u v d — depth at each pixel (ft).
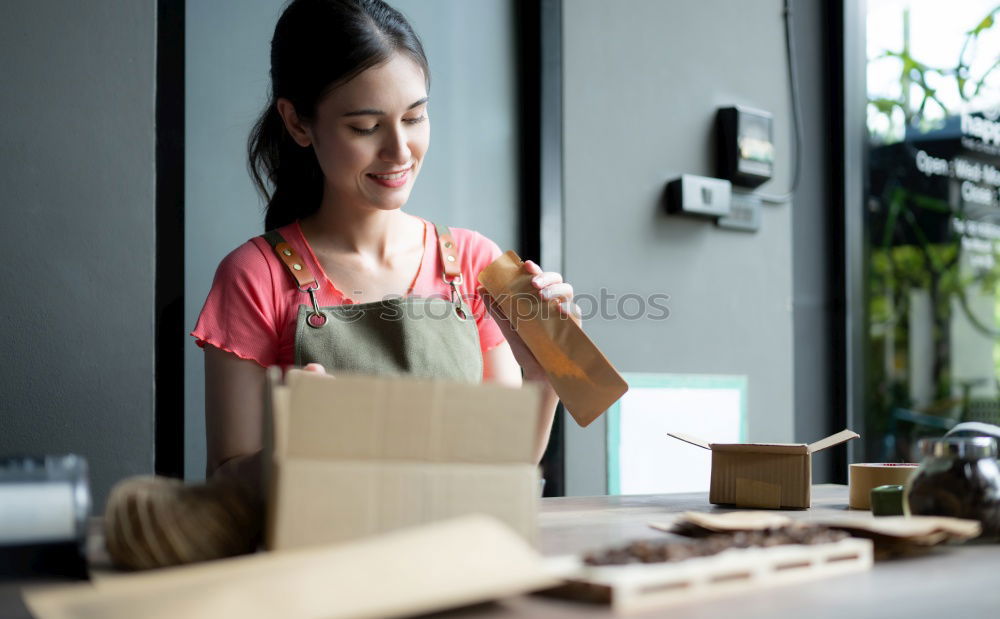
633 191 8.65
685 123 9.02
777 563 2.41
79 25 6.13
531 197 8.27
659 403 8.62
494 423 2.52
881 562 2.77
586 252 8.36
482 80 8.18
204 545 2.50
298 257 5.55
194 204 7.00
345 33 4.99
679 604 2.16
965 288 11.60
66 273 6.04
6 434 5.84
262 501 2.63
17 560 2.37
